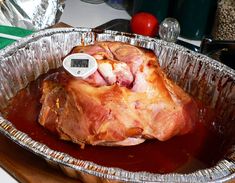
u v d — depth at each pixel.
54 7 0.52
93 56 0.36
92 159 0.35
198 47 0.52
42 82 0.41
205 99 0.42
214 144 0.38
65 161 0.29
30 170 0.33
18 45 0.40
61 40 0.43
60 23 0.52
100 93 0.34
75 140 0.35
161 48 0.43
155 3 0.54
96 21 0.58
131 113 0.34
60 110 0.36
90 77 0.34
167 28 0.50
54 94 0.37
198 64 0.41
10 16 0.49
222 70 0.39
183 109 0.37
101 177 0.28
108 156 0.35
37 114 0.39
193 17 0.53
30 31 0.47
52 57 0.44
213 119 0.40
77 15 0.59
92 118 0.33
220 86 0.40
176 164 0.36
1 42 0.44
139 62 0.36
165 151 0.37
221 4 0.51
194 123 0.39
